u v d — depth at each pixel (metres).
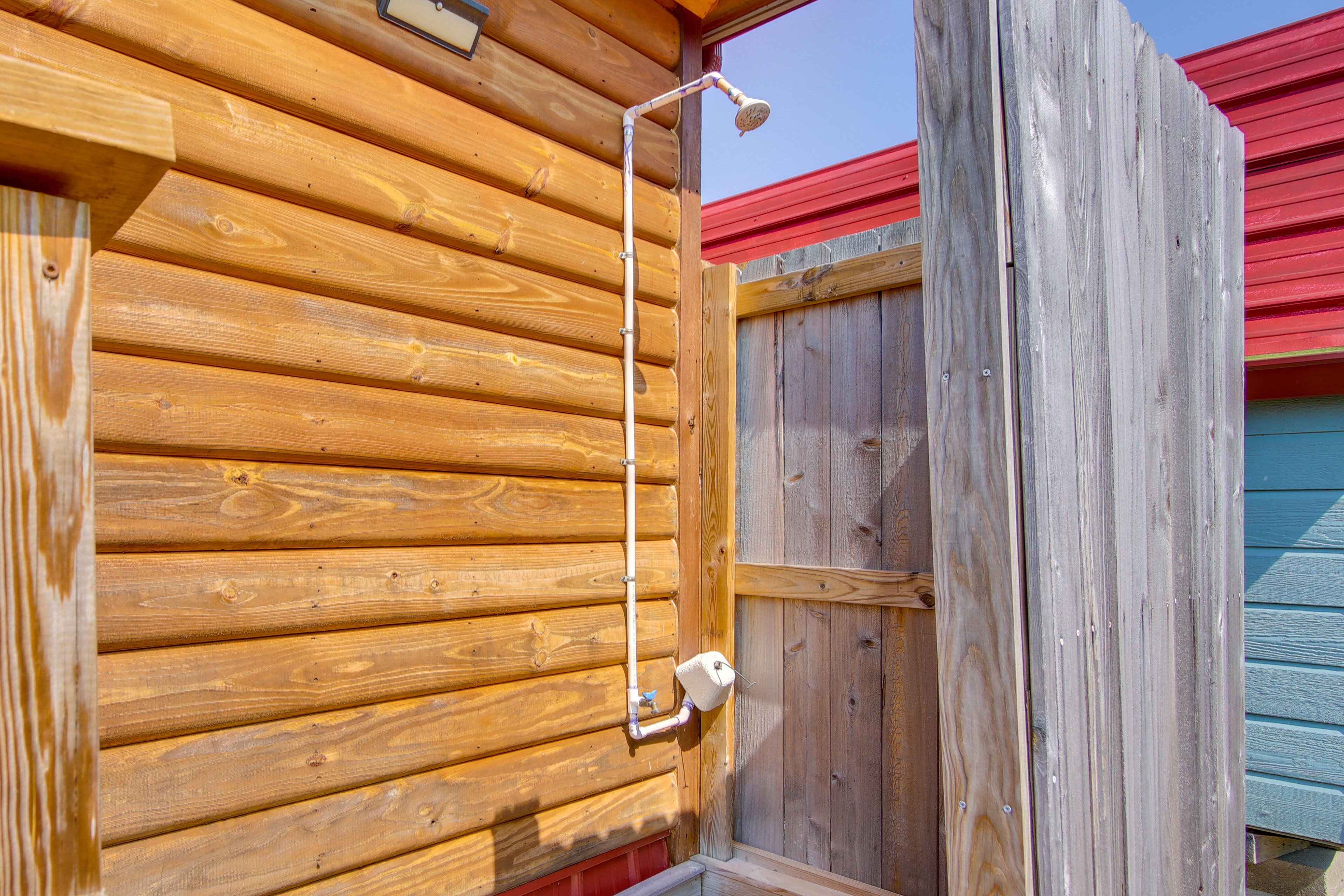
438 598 2.13
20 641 0.53
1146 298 1.97
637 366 2.79
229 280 1.79
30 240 0.55
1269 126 3.49
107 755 1.58
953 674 1.33
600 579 2.58
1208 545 2.36
